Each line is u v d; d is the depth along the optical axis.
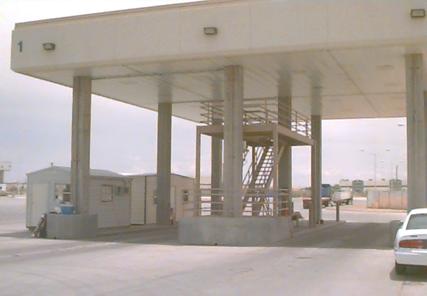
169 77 27.03
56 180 29.25
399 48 20.83
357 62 23.59
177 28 22.53
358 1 20.34
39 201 29.50
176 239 24.67
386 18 19.97
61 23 24.69
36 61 25.08
